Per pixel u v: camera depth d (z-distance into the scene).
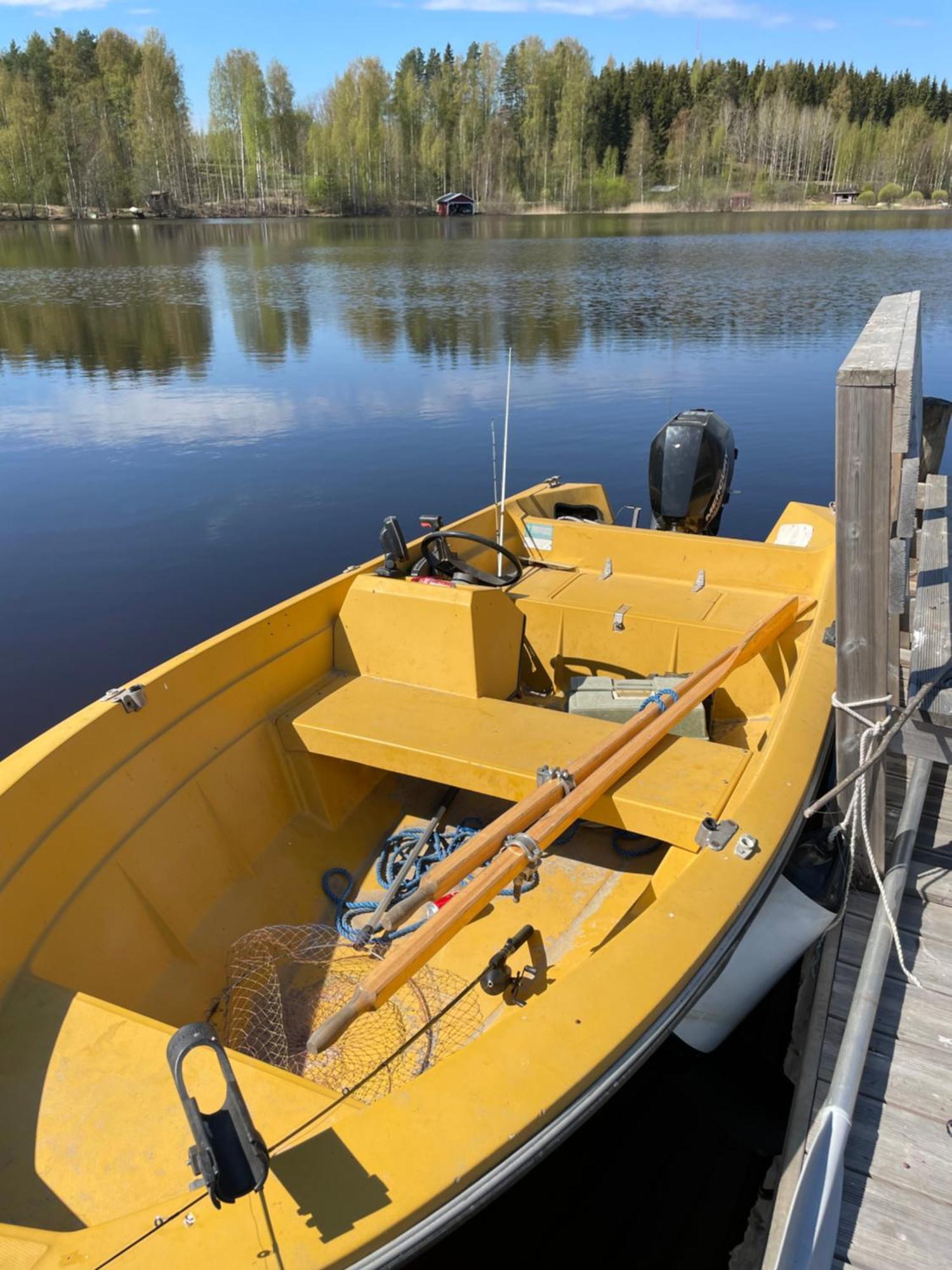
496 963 2.55
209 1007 2.59
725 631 3.82
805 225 57.09
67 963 2.28
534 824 2.47
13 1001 2.07
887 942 2.50
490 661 3.55
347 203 78.44
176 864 2.75
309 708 3.36
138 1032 2.02
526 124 83.94
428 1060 2.42
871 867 2.76
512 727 3.20
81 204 73.00
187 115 78.88
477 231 54.78
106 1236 1.47
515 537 5.01
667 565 4.59
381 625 3.58
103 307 25.86
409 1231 1.49
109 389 16.95
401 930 2.89
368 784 3.59
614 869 3.15
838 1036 2.40
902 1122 2.19
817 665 3.35
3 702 6.54
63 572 8.82
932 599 2.96
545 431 13.70
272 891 3.02
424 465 12.14
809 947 2.68
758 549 4.38
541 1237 2.32
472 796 3.63
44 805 2.34
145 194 75.25
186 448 13.08
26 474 11.93
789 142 91.38
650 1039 1.84
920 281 28.31
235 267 35.09
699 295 26.64
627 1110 2.66
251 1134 1.38
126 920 2.51
